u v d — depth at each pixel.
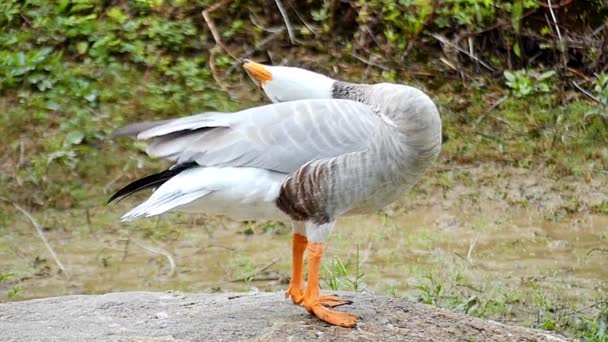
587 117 17.30
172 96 17.05
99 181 15.30
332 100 8.16
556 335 9.41
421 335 8.32
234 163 7.95
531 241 13.76
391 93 8.00
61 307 9.18
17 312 9.04
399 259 13.11
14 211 14.59
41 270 12.96
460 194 15.25
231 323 8.34
